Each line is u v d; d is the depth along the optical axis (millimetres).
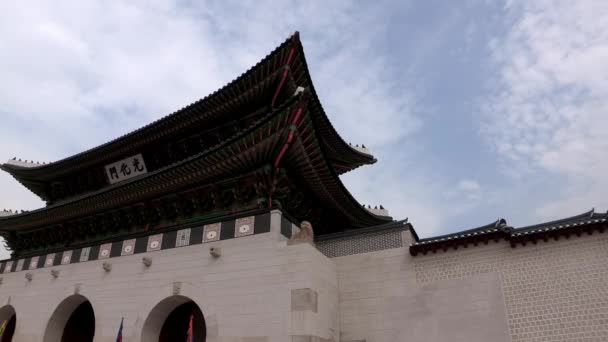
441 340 20156
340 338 22094
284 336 19078
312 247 20953
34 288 29359
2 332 30391
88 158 33156
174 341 25641
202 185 25266
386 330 21359
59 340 27797
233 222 23094
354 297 22734
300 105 20078
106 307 24734
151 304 23141
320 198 27844
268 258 21125
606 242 18906
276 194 23438
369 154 35750
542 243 20094
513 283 19922
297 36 23672
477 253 21141
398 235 23531
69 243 31219
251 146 22141
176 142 30859
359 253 23906
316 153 23156
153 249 24953
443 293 20969
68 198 36844
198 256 23094
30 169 35969
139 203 27594
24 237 34125
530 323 18984
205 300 21672
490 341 19281
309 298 19375
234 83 26078
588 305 18359
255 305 20359
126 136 30750
